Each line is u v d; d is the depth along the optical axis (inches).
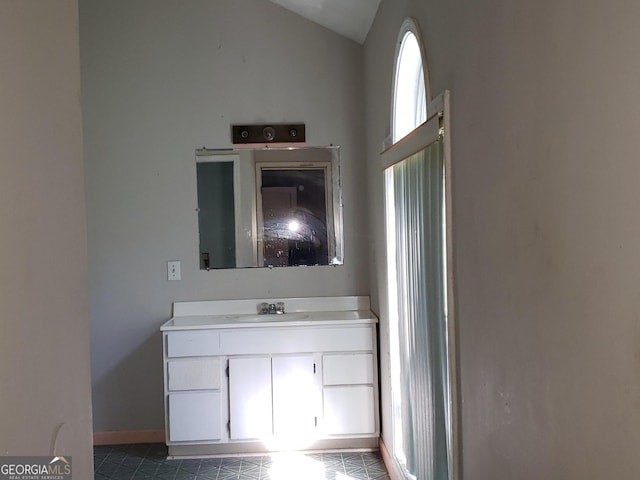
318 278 140.1
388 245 110.2
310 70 138.8
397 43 94.3
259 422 124.6
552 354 41.3
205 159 138.3
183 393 124.1
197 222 138.5
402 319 94.8
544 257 42.2
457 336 66.0
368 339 125.7
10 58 33.9
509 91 48.4
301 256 140.0
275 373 124.3
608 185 33.0
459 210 64.0
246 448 129.3
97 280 137.5
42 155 38.7
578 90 36.4
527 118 44.7
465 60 60.8
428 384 77.0
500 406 52.6
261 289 139.4
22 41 35.8
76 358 45.1
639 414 30.4
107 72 136.4
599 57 33.8
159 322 138.3
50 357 39.5
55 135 41.4
